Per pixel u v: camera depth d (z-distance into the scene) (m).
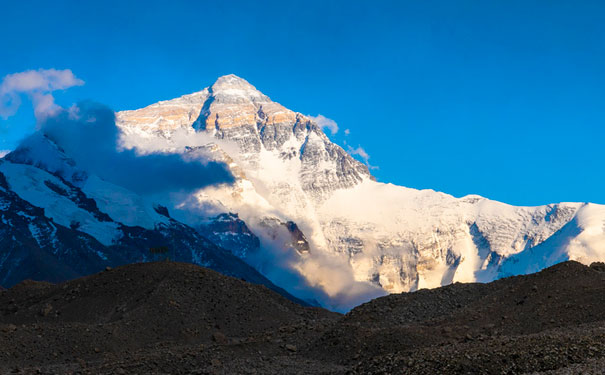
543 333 75.06
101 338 101.56
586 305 86.81
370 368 66.00
